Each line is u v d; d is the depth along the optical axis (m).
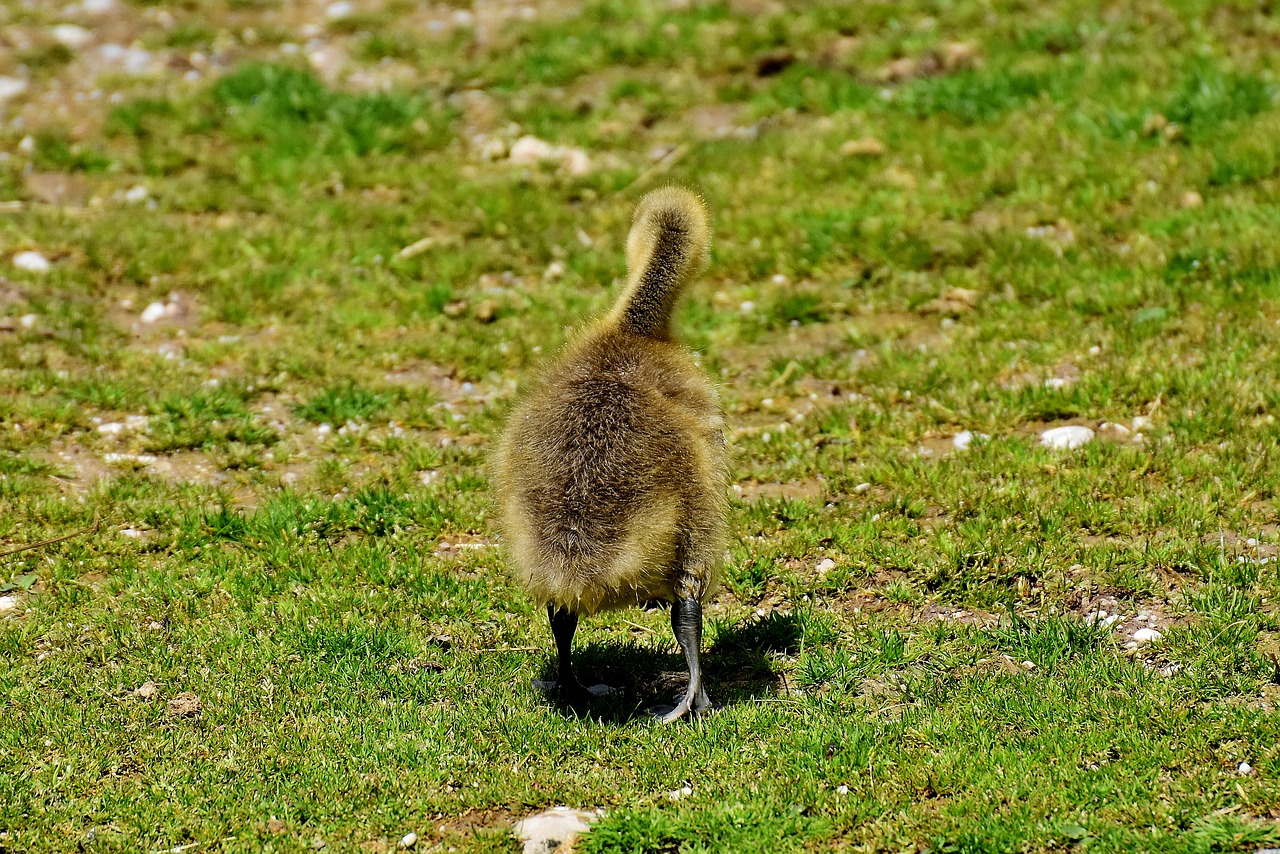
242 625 10.78
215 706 9.63
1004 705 9.15
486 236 18.88
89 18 26.05
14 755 9.05
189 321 16.81
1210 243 16.03
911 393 14.45
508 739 9.09
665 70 23.23
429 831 8.21
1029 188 18.06
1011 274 16.30
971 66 21.66
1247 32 21.20
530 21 25.16
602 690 9.99
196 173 20.73
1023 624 10.30
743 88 22.34
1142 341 14.63
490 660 10.31
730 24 24.23
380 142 21.30
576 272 17.84
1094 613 10.56
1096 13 22.53
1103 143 18.67
